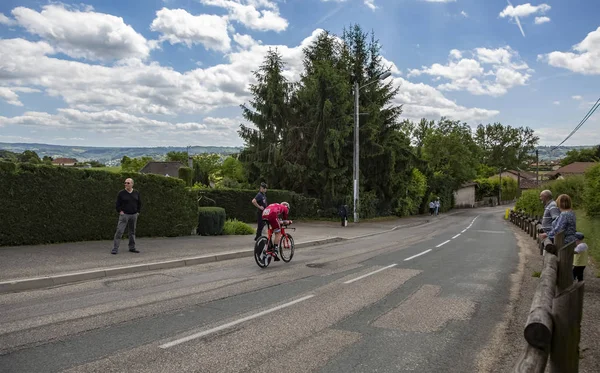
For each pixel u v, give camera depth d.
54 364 4.46
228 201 27.75
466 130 83.06
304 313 6.73
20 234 11.69
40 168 12.05
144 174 15.30
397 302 7.59
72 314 6.38
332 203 33.84
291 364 4.65
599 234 13.91
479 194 92.44
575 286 2.85
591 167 18.67
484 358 5.00
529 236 24.38
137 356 4.75
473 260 13.30
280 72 33.84
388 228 28.67
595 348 5.32
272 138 33.84
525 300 7.97
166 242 14.66
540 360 2.69
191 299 7.51
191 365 4.54
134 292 7.97
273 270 10.80
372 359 4.87
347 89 33.38
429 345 5.40
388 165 37.16
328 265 11.76
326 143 31.70
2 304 6.92
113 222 14.13
